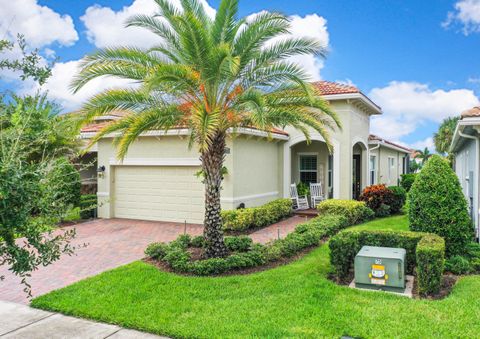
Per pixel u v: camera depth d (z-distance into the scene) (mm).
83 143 15477
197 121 7672
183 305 6137
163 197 15531
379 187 16219
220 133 8734
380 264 6746
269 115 8758
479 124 8945
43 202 3945
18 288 7398
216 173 8703
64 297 6629
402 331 5031
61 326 5633
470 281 6887
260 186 16422
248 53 8328
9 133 3723
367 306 5906
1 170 3430
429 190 8062
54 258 4141
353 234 7887
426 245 6668
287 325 5309
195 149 14609
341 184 16391
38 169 3867
